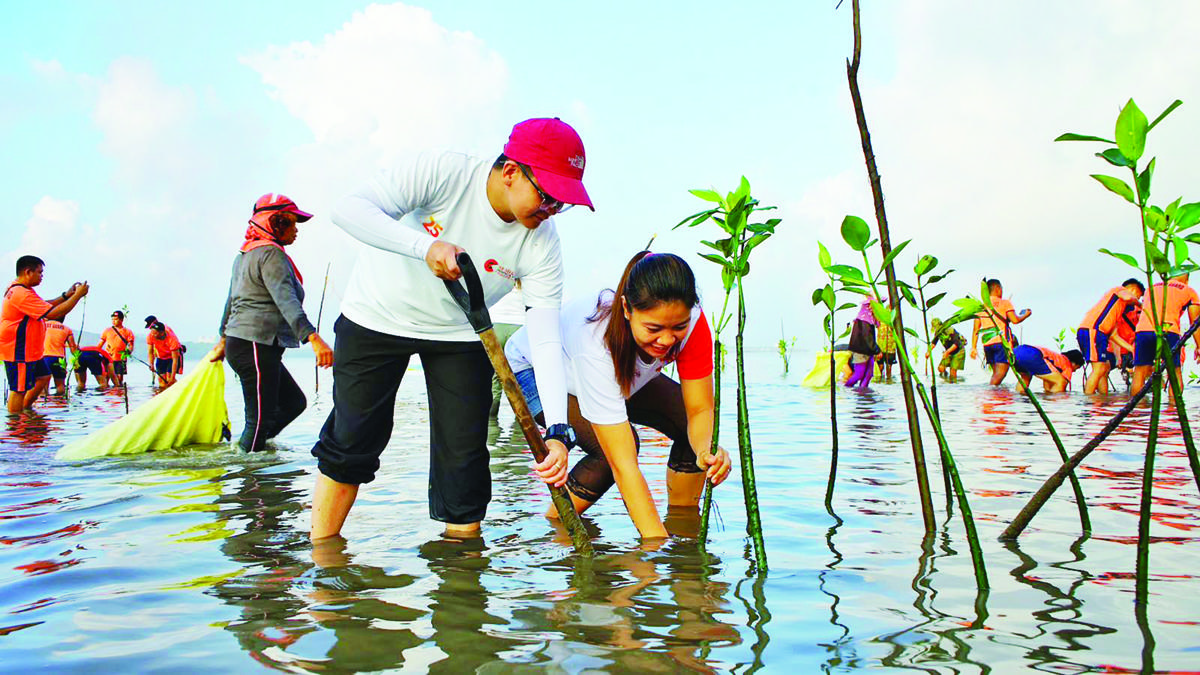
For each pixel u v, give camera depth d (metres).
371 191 2.59
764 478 3.96
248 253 5.11
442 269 2.39
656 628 1.90
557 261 2.87
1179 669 1.61
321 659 1.73
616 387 2.85
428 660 1.71
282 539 2.81
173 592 2.20
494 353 2.44
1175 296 8.84
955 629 1.86
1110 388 10.54
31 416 8.36
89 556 2.59
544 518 3.18
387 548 2.69
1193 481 3.69
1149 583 2.18
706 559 2.52
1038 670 1.62
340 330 2.87
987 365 11.50
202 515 3.21
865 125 2.50
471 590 2.21
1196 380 8.51
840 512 3.17
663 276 2.56
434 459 2.94
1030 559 2.44
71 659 1.74
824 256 3.13
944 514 3.11
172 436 5.32
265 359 5.09
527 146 2.51
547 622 1.95
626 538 2.83
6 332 8.77
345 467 2.80
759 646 1.78
